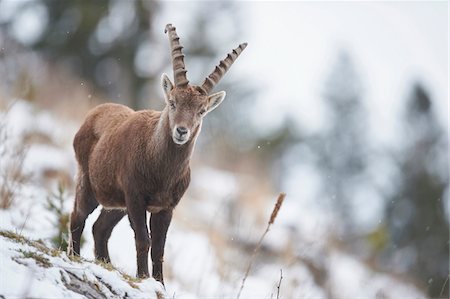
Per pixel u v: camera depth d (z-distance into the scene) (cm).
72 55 3950
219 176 2880
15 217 1478
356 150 6312
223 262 1745
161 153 1205
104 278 941
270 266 2131
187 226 2178
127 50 3938
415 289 2723
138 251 1188
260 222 2420
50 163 2069
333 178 5894
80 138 1383
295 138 5753
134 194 1212
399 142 6238
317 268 2216
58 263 916
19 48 3212
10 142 1770
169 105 1235
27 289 765
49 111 2745
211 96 1308
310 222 2528
